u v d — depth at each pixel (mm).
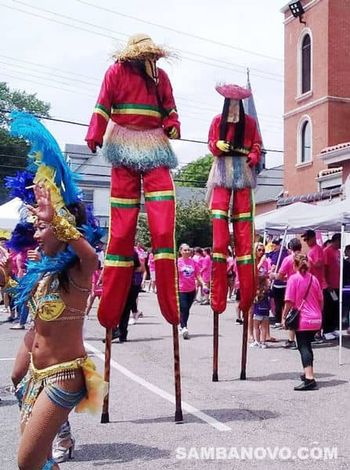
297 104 26766
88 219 3783
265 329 10898
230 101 8008
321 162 25000
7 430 5746
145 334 12562
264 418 6141
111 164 6113
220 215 7957
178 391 6035
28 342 3990
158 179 6117
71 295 3389
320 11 25188
